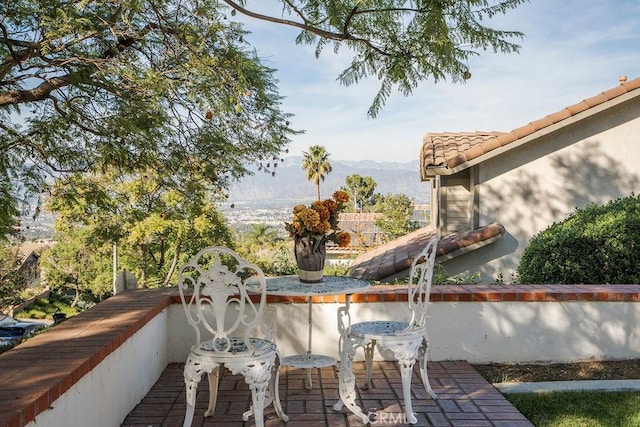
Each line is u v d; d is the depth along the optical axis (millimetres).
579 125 10648
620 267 7211
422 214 30703
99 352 3760
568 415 4578
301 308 6082
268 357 4121
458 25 4262
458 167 10477
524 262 8242
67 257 35406
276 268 10883
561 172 10672
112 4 5875
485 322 6012
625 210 8016
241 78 6141
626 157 10586
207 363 4070
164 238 21750
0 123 7109
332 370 5863
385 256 12500
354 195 57344
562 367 5840
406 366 4449
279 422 4457
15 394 2828
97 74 6102
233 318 6059
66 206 8242
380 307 6090
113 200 9602
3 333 28031
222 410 4707
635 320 5973
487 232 10070
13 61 6086
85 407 3527
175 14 6242
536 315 5988
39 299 44281
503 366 5926
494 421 4391
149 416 4543
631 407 4723
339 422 4441
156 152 7559
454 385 5266
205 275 4078
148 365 5223
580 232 7516
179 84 6305
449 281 8500
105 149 6625
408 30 4699
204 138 7520
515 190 10750
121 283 6590
